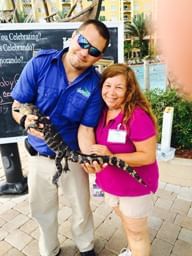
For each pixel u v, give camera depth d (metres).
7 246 2.61
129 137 1.68
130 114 1.64
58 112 1.78
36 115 1.67
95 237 2.68
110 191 1.87
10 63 2.92
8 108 3.02
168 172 3.60
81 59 1.61
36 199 2.10
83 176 2.10
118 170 1.75
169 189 3.48
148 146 1.67
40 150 1.92
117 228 2.80
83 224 2.28
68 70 1.72
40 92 1.75
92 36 1.56
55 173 1.85
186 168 3.49
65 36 2.92
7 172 3.41
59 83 1.71
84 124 1.84
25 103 1.79
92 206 3.14
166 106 3.76
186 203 3.19
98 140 1.84
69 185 2.07
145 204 1.83
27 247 2.59
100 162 1.66
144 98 1.72
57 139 1.71
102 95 1.73
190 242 2.60
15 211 3.11
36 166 2.00
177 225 2.83
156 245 2.57
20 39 2.86
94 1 3.44
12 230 2.81
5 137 3.09
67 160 1.83
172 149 3.67
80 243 2.38
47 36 2.90
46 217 2.21
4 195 3.42
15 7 4.68
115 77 1.64
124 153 1.73
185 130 3.74
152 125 1.68
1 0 4.47
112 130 1.72
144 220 1.89
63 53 1.74
